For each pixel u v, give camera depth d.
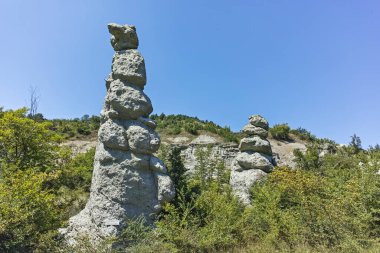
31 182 9.80
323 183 13.88
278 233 11.16
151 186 11.59
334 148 38.16
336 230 10.16
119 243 10.37
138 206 11.23
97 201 11.20
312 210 11.09
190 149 32.62
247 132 19.70
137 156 11.59
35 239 9.50
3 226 8.34
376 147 29.42
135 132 11.71
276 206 13.00
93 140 43.25
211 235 10.45
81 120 53.78
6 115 14.84
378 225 11.07
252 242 11.23
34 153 15.43
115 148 11.65
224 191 17.86
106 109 12.88
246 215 12.16
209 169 24.62
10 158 14.91
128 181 11.27
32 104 33.62
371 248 9.27
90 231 11.01
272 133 46.19
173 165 14.05
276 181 16.11
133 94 12.13
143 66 12.64
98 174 11.52
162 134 45.53
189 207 12.00
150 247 9.59
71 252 9.44
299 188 13.44
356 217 10.88
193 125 47.38
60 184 16.17
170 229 10.24
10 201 8.85
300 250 9.63
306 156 25.95
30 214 8.98
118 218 10.87
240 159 18.77
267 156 19.17
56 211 10.81
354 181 12.73
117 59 12.55
